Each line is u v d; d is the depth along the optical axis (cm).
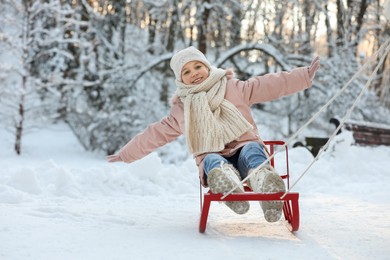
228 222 383
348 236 325
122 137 1520
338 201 501
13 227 337
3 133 1594
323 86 1577
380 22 1612
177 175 622
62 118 1722
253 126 375
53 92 1563
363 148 841
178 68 380
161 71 1794
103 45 1666
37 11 1500
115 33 1791
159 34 1934
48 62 1694
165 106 1688
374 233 335
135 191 573
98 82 1566
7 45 1466
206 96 367
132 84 1579
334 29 1728
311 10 1769
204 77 378
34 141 1573
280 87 371
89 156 1460
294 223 331
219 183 308
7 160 1244
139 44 1831
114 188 573
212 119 358
